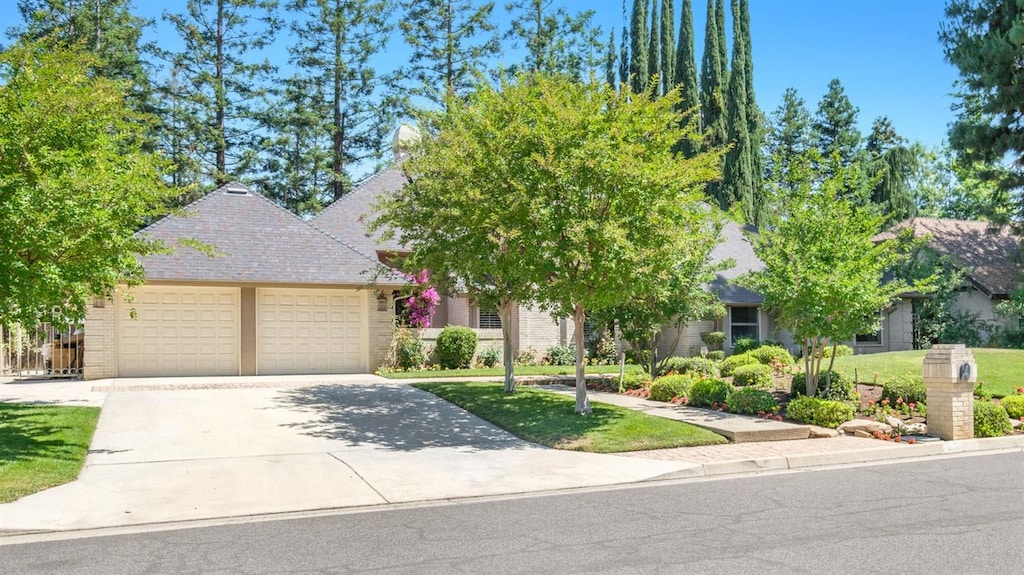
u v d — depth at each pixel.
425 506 8.23
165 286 19.58
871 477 9.86
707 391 15.56
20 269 9.62
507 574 5.74
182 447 11.26
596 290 12.55
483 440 12.41
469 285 16.50
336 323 21.11
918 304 29.70
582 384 13.98
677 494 8.80
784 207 15.73
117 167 11.19
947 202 49.81
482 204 12.98
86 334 18.84
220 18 37.59
